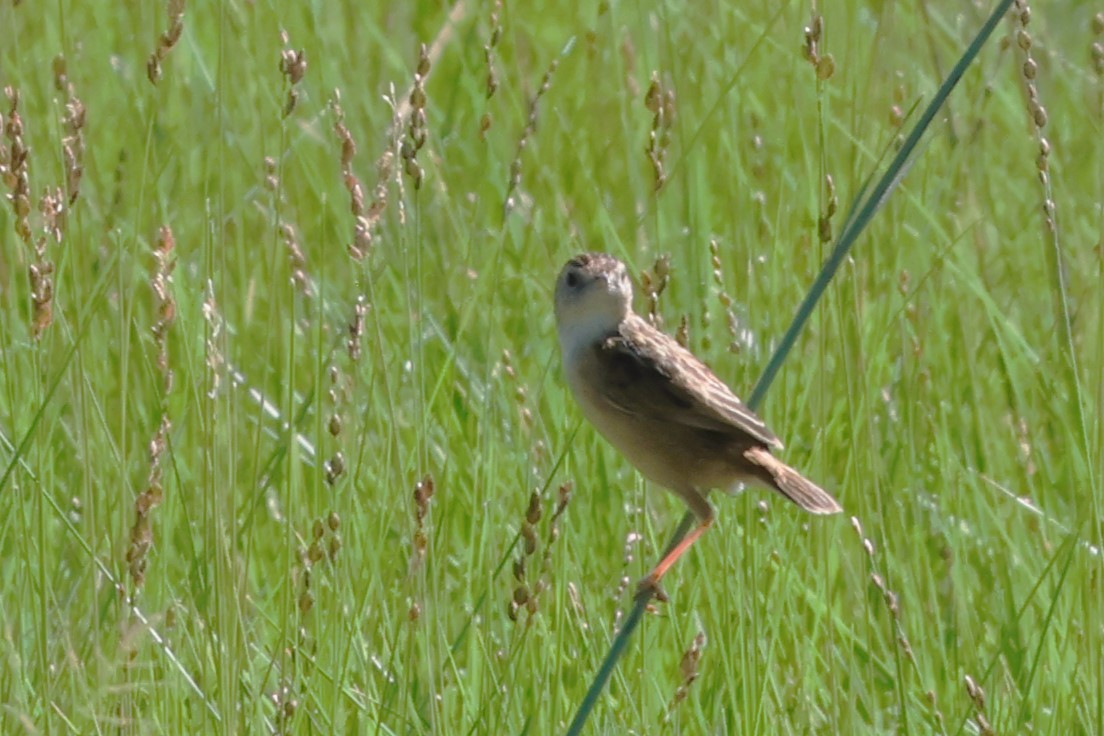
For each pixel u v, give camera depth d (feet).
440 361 37.86
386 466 30.04
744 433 28.17
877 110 44.42
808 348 36.50
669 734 27.99
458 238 40.52
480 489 33.09
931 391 37.55
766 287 38.17
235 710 25.32
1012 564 32.71
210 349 27.14
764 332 36.37
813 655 30.19
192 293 37.68
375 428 34.35
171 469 32.65
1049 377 36.83
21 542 29.22
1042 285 42.47
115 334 36.14
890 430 36.17
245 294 38.50
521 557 25.48
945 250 37.27
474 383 36.32
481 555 30.99
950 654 31.42
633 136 45.62
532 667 29.14
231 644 25.50
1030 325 40.91
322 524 27.27
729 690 28.27
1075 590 31.19
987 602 32.89
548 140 47.11
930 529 34.53
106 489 30.14
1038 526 34.35
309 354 37.42
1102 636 27.53
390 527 32.14
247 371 37.63
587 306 29.73
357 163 44.14
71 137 28.22
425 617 26.55
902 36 48.19
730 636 28.81
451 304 38.27
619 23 51.34
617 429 29.25
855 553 33.37
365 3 52.90
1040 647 28.32
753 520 30.30
